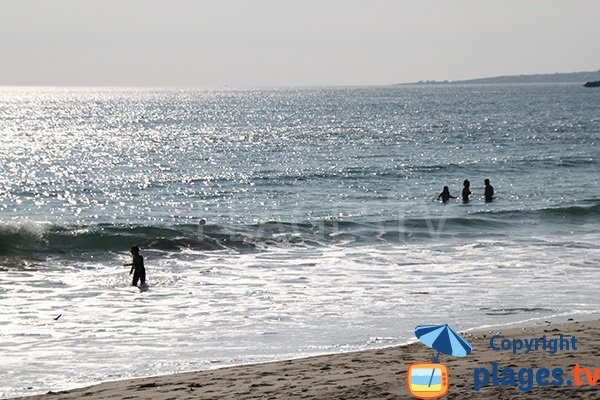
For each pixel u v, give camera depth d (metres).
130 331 24.72
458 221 48.75
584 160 86.25
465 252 39.66
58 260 38.25
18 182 76.00
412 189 67.75
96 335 24.23
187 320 26.16
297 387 16.94
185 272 35.00
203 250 40.53
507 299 28.62
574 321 24.81
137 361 21.42
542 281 31.98
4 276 34.38
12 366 20.98
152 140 130.25
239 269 35.56
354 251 40.25
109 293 30.69
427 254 39.16
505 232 46.34
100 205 61.41
